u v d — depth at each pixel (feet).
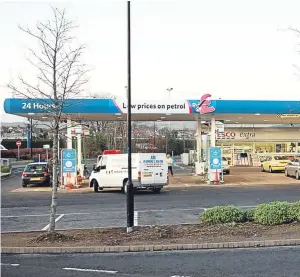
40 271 25.73
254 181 94.99
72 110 80.53
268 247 31.42
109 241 33.40
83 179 95.45
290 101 85.61
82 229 39.42
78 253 30.76
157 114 88.17
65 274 24.89
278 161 124.36
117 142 198.59
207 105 84.64
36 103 77.92
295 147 161.38
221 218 39.06
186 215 47.55
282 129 159.94
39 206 59.11
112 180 76.28
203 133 117.50
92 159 186.09
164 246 31.35
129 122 37.35
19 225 43.70
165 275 24.29
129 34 37.73
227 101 84.94
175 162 224.53
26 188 88.07
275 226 37.24
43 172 92.48
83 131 93.04
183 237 34.32
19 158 199.00
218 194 69.92
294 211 38.34
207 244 31.58
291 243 31.96
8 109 77.92
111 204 59.41
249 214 40.14
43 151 218.38
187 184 89.61
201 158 112.88
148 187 73.67
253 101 85.51
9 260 28.84
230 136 158.30
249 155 162.61
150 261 27.84
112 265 26.94
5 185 98.22
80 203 61.52
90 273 25.04
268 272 24.48
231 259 27.86
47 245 32.55
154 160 74.08
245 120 115.34
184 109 84.64
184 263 27.07
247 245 31.73
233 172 126.11
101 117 96.02
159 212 50.24
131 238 34.30
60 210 54.44
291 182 92.22
